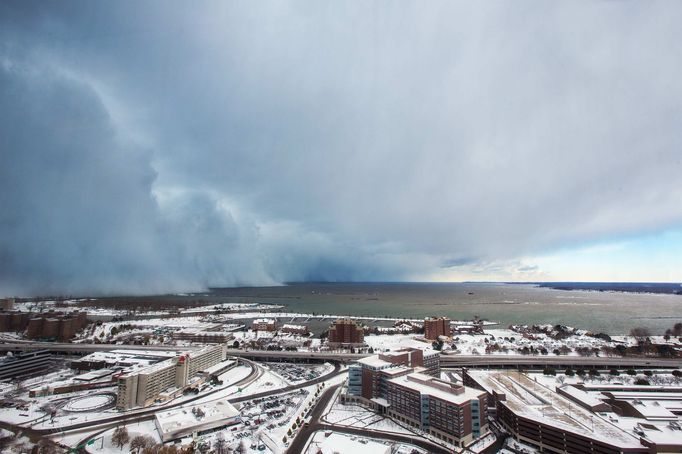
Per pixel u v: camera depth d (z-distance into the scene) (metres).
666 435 188.50
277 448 194.50
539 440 196.75
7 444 193.50
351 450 187.12
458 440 198.75
